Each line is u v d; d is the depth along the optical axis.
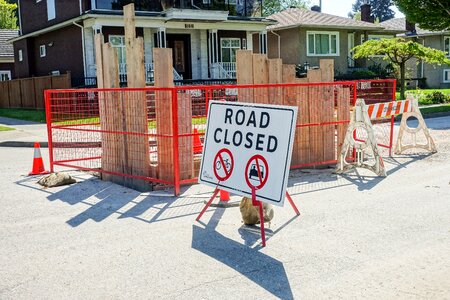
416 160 9.95
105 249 5.17
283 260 4.73
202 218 6.20
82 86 24.30
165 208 6.72
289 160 5.19
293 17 36.81
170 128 7.65
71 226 6.03
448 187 7.52
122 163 8.30
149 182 7.79
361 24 38.25
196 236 5.51
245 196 5.53
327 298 3.93
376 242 5.18
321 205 6.69
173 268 4.61
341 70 37.16
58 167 10.33
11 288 4.26
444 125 16.66
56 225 6.09
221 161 5.85
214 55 29.30
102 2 25.45
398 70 37.12
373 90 12.98
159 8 26.98
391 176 8.49
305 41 35.50
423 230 5.54
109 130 8.49
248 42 31.14
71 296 4.08
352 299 3.91
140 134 7.78
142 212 6.55
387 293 4.00
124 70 25.67
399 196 7.09
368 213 6.25
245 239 5.37
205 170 6.04
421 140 12.88
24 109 26.88
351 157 9.79
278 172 5.25
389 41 24.22
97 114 12.45
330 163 9.50
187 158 7.95
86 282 4.35
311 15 37.78
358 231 5.55
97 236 5.61
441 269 4.45
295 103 9.02
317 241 5.25
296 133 9.12
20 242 5.48
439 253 4.84
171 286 4.21
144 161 7.85
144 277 4.42
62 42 28.27
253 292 4.06
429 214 6.15
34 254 5.09
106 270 4.61
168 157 7.73
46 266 4.75
